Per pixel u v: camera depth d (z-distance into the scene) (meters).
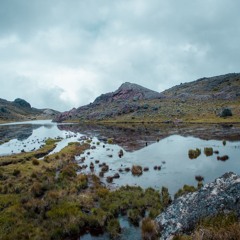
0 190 23.55
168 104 174.25
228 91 182.12
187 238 12.27
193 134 71.12
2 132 113.69
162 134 75.56
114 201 21.02
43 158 41.31
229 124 92.81
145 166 35.47
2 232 15.67
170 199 21.22
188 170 31.94
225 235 10.77
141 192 23.05
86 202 20.64
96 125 141.62
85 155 46.19
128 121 145.62
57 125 165.75
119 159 41.34
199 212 14.32
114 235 15.93
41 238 15.08
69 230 16.31
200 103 163.75
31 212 18.44
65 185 25.27
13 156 44.09
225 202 13.89
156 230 15.03
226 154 41.00
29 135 96.50
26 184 24.97
